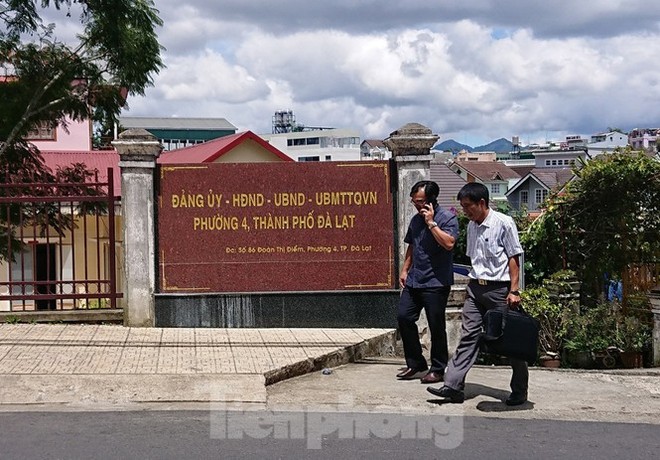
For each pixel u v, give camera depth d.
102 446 5.34
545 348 9.57
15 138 13.01
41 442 5.41
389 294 9.14
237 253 9.05
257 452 5.30
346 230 9.12
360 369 7.96
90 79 13.57
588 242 10.74
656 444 5.68
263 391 6.76
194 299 8.98
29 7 12.55
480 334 6.61
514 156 92.94
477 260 6.60
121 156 8.83
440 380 7.34
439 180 33.28
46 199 8.98
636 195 10.49
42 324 8.92
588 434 5.92
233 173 9.02
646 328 9.55
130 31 13.09
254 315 9.06
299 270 9.11
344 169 9.10
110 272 9.16
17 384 6.69
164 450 5.29
